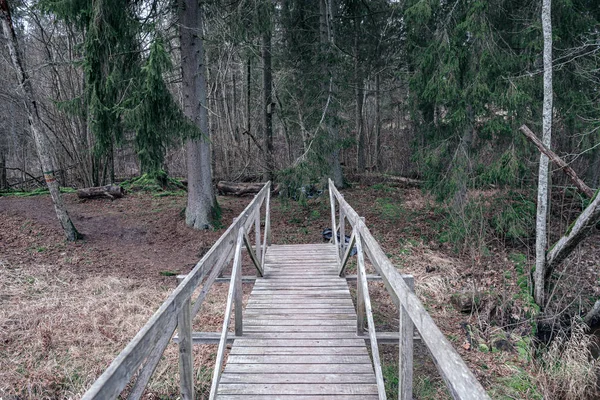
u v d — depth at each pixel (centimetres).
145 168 832
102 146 831
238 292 420
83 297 601
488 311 591
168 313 218
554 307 668
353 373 348
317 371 351
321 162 1072
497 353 519
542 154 646
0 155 1725
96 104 778
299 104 1377
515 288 684
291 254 761
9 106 1573
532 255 814
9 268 686
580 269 775
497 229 843
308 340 409
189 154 935
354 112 2000
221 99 1773
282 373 348
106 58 775
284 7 1329
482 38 773
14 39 757
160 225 972
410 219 1055
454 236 852
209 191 983
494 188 888
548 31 623
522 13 845
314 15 1311
